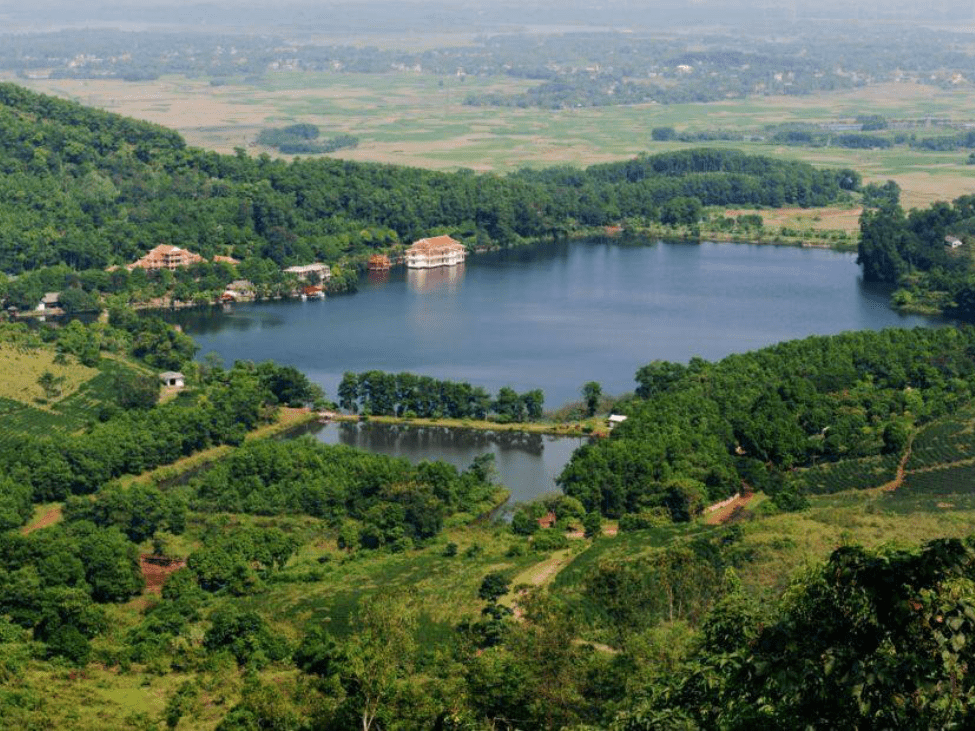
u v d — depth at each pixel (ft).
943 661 374.63
